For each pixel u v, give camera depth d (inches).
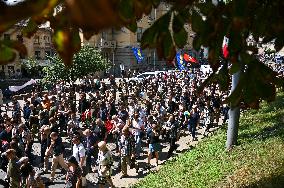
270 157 447.5
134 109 868.6
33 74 2144.4
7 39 54.2
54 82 1646.2
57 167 652.1
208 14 83.8
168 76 1844.2
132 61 2628.0
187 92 1090.7
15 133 629.9
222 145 639.8
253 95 87.0
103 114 856.3
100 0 33.6
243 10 67.6
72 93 1203.2
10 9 37.5
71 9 33.9
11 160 448.1
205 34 83.6
